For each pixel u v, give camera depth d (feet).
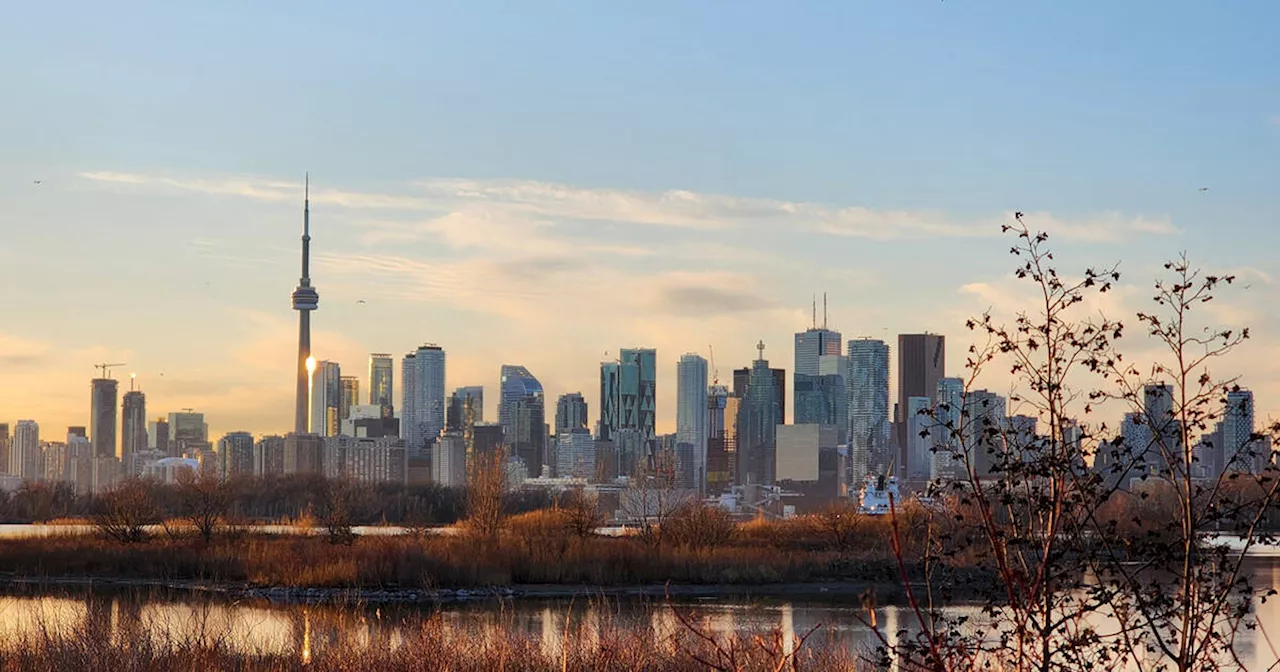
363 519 531.09
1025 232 35.60
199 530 315.37
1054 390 35.09
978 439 35.42
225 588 220.02
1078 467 35.06
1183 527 34.53
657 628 93.97
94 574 247.29
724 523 310.86
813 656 84.69
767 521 349.61
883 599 212.02
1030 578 35.14
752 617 186.39
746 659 44.88
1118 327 35.04
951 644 35.53
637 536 314.76
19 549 262.06
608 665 81.20
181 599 201.46
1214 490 35.01
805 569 244.22
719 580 239.30
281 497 543.39
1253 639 127.13
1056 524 34.68
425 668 90.84
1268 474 34.24
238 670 97.25
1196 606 34.76
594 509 341.41
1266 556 242.58
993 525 34.71
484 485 342.85
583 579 238.48
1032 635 34.94
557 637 97.45
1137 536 35.32
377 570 222.07
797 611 196.24
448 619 166.50
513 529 333.62
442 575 223.71
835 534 277.23
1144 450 34.91
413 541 273.54
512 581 235.40
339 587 214.90
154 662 95.09
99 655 94.43
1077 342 35.09
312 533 360.28
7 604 175.22
